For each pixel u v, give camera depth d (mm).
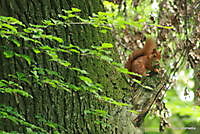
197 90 12266
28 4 7523
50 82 6668
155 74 9570
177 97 17953
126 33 13703
